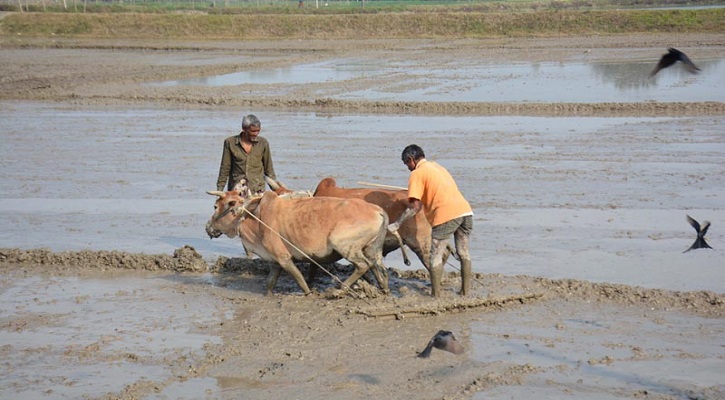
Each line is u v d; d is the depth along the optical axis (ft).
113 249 47.55
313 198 38.09
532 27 209.05
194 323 36.06
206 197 59.26
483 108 95.86
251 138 42.98
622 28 201.98
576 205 54.08
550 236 47.65
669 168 63.72
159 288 40.96
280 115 97.14
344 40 215.92
